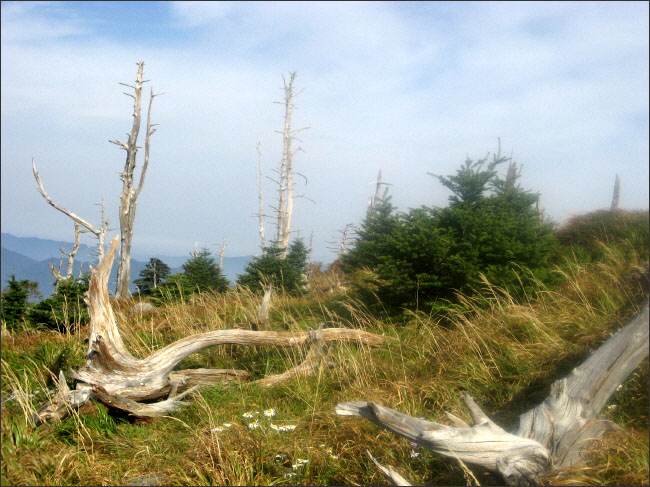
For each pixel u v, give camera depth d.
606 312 5.87
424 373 5.70
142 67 20.22
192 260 14.95
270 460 4.10
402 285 7.53
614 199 14.71
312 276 18.50
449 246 7.52
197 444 4.38
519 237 7.72
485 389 5.03
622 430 3.73
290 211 24.70
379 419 3.75
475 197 8.74
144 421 5.33
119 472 4.05
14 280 11.72
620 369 3.73
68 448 4.42
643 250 8.23
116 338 5.75
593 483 3.34
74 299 10.58
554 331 5.72
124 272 20.08
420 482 3.83
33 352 7.32
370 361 6.14
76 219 18.52
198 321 8.90
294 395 5.56
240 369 6.78
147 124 20.62
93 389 5.33
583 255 8.81
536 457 3.44
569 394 3.81
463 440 3.54
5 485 3.70
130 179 20.16
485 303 6.93
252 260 14.45
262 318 7.94
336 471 4.02
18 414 4.97
